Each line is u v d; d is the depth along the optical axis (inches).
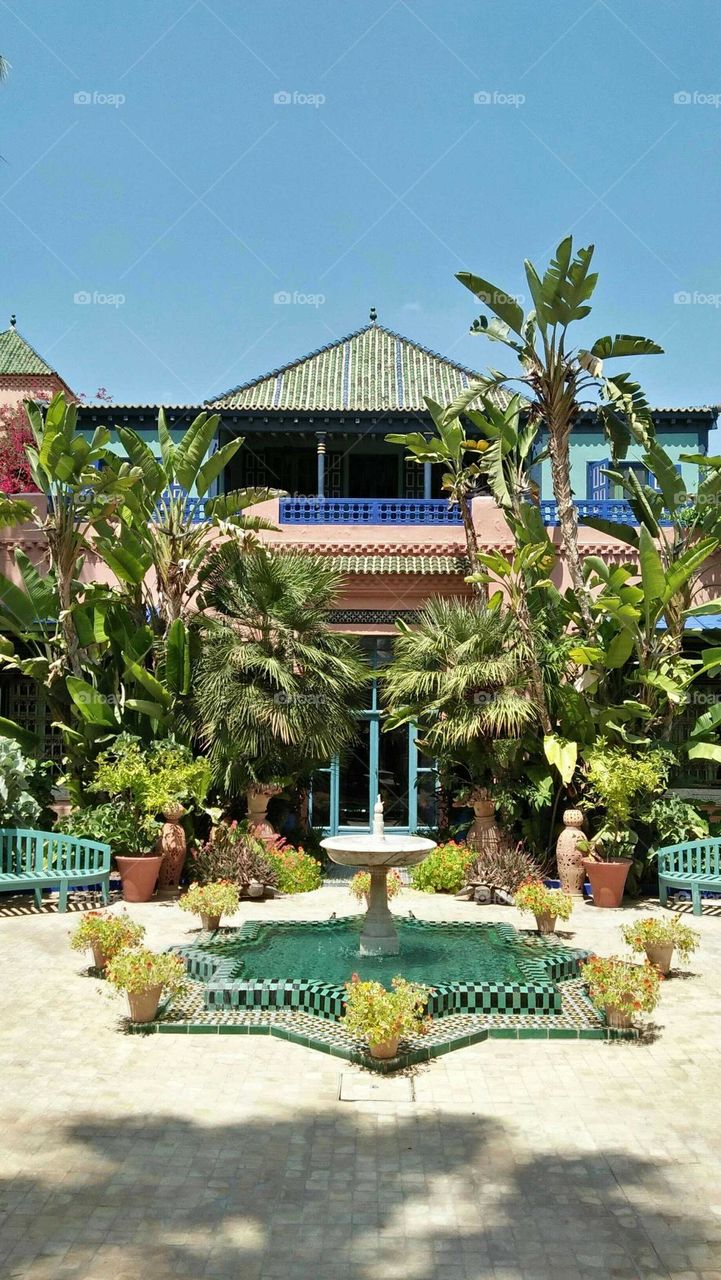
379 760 660.7
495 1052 279.3
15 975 353.1
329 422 773.3
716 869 488.4
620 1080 257.3
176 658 544.4
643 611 529.7
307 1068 265.0
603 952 391.9
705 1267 169.9
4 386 956.6
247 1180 200.1
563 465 542.9
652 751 518.0
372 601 663.8
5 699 662.5
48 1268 167.0
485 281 516.1
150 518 591.8
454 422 638.5
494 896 506.9
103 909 472.4
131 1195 193.0
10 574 642.2
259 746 540.4
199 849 531.8
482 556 522.9
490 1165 207.6
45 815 542.0
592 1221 184.9
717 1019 309.1
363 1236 179.0
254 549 585.9
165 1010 307.3
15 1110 233.8
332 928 411.5
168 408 789.2
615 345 523.8
